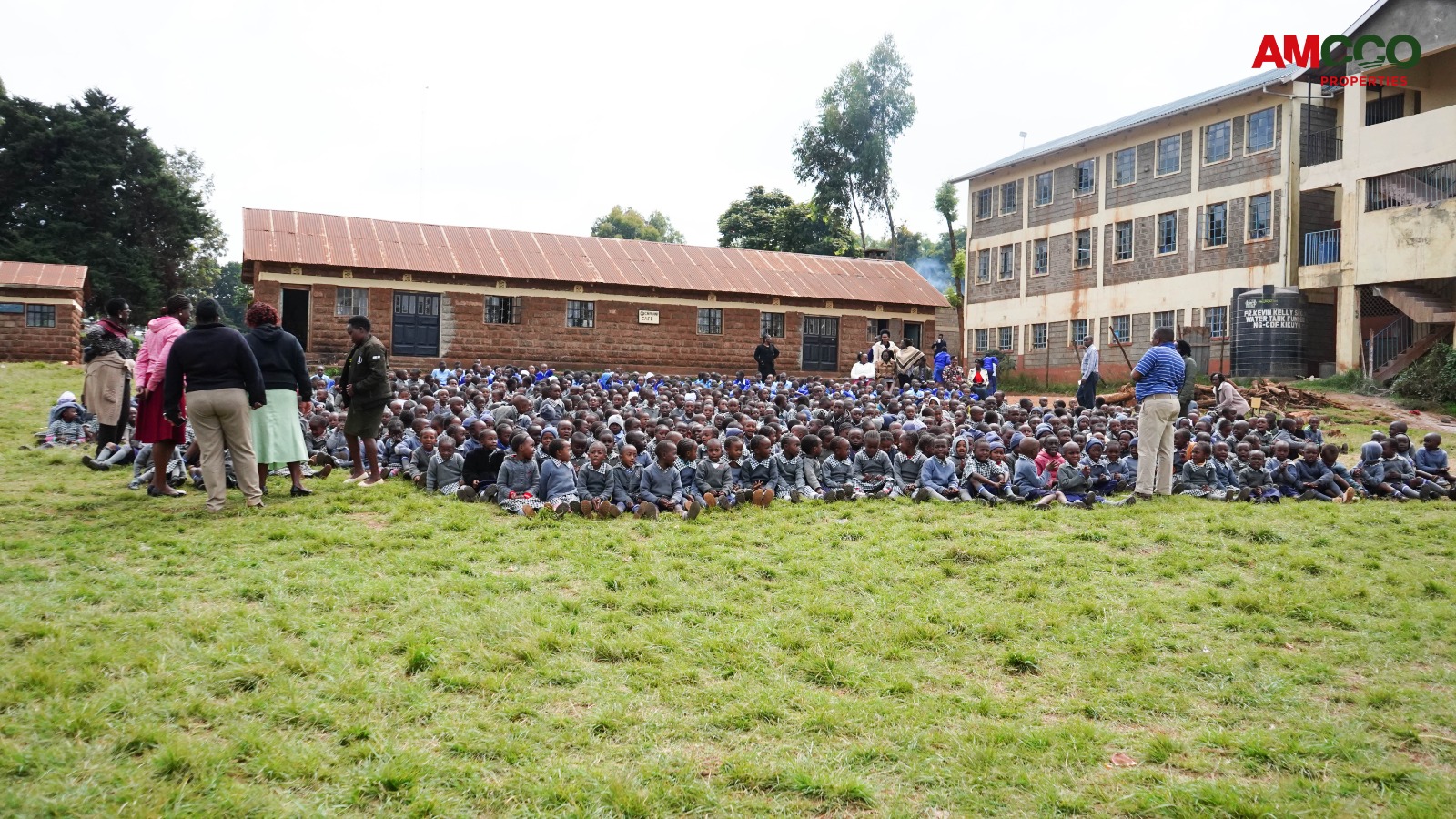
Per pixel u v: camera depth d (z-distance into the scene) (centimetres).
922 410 1758
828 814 421
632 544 858
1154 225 3216
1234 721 529
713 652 604
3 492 995
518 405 1537
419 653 555
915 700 544
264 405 973
